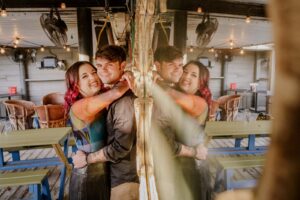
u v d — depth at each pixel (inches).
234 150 153.9
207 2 141.6
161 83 97.7
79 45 137.5
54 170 163.6
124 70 94.0
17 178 106.4
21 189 139.3
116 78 94.1
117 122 96.2
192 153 103.2
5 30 203.9
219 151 150.3
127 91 95.0
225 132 133.0
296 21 7.9
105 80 94.3
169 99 98.6
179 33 141.6
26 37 247.3
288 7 8.0
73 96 96.0
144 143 43.5
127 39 106.3
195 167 104.4
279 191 8.8
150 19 44.0
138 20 44.8
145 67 45.2
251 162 120.0
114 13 112.7
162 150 98.0
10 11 140.9
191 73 100.7
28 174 110.1
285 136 8.4
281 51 8.4
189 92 101.3
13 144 117.0
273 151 8.9
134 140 97.4
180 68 99.0
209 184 109.2
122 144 97.5
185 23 141.5
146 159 42.7
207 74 102.9
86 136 97.1
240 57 422.0
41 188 113.3
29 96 370.9
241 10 148.0
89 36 136.6
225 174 117.0
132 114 95.5
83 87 95.3
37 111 187.2
